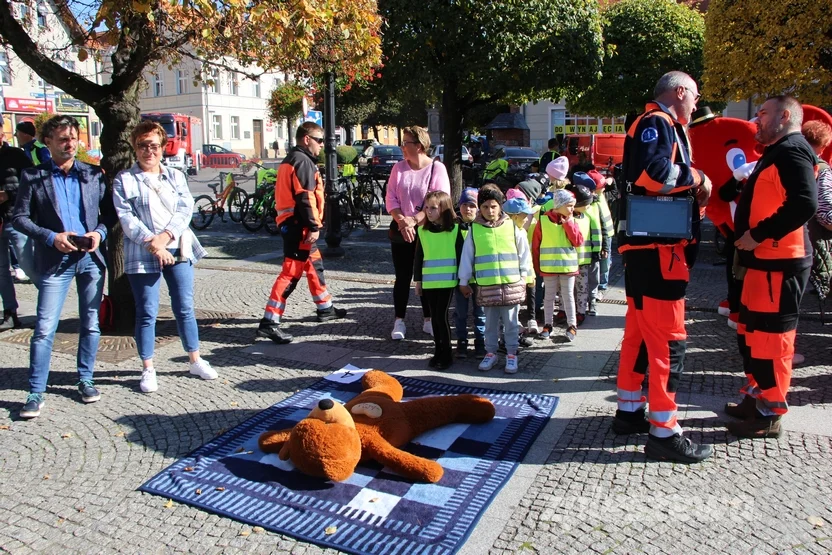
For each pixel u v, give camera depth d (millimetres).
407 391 4766
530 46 10773
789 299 3785
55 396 4703
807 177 3545
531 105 27922
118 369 5250
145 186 4660
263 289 8156
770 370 3859
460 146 13094
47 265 4387
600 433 4090
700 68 16344
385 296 7789
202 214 13844
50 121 4410
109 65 7121
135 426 4227
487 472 3586
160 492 3406
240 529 3115
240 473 3582
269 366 5344
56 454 3855
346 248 11406
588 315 6812
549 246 5812
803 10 9547
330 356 5594
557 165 6469
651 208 3488
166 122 34000
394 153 24969
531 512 3230
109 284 6137
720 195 5168
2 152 6414
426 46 10648
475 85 11438
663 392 3654
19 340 6008
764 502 3307
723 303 6828
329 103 10133
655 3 16438
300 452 3441
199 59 6410
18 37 5684
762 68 10125
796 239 3775
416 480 3494
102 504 3330
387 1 10445
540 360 5461
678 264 3539
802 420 4246
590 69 11508
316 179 6000
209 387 4883
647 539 3016
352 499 3324
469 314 6910
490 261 4996
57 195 4414
